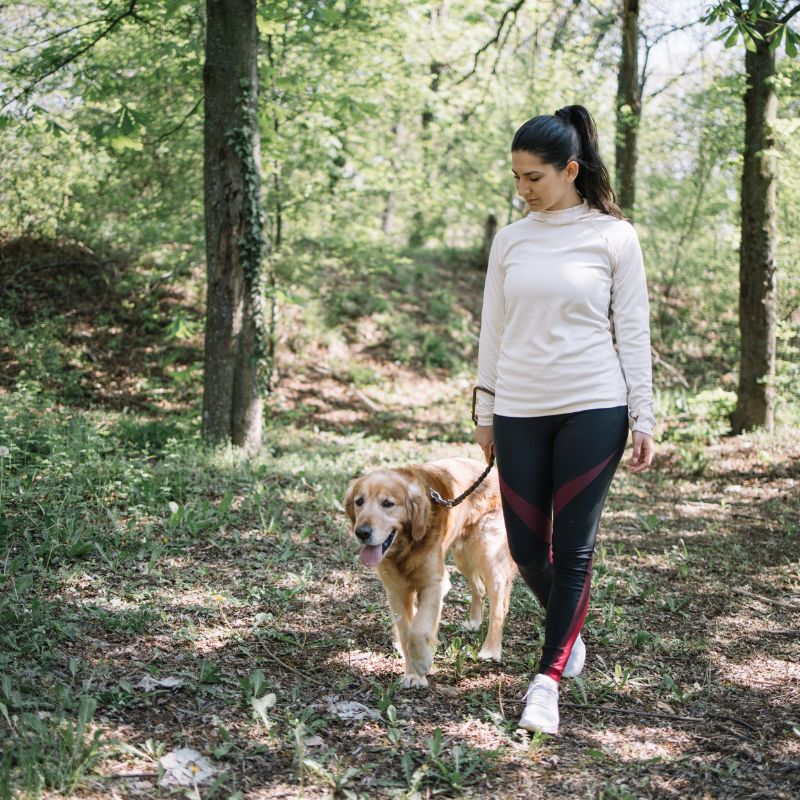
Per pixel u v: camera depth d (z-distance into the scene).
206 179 8.10
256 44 8.05
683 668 3.90
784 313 12.97
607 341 3.10
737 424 10.69
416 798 2.57
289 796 2.56
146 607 4.02
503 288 3.27
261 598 4.37
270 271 12.45
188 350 13.14
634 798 2.62
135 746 2.76
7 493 5.36
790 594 5.11
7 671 3.12
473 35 12.29
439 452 10.20
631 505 7.60
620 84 12.30
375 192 13.15
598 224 3.10
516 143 3.06
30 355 11.66
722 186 14.83
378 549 3.52
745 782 2.79
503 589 4.01
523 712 3.05
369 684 3.52
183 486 6.37
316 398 13.32
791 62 10.23
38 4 10.95
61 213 13.18
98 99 8.88
